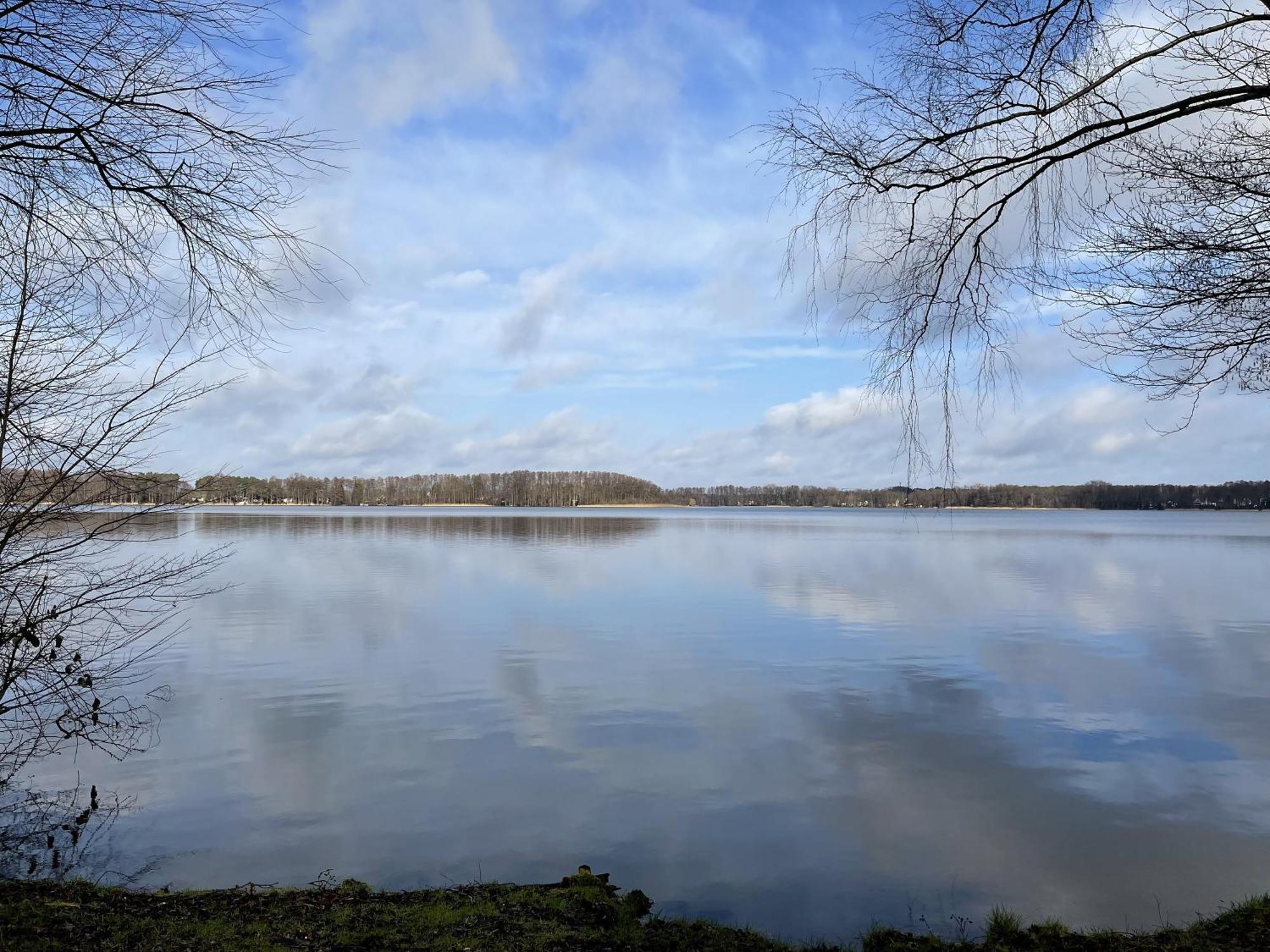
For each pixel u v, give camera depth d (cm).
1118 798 907
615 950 535
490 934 552
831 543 5847
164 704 1295
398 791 923
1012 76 443
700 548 5103
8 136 403
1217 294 438
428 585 2970
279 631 1988
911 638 1917
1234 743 1109
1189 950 520
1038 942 558
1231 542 6344
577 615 2267
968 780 959
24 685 902
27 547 627
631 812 863
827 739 1124
